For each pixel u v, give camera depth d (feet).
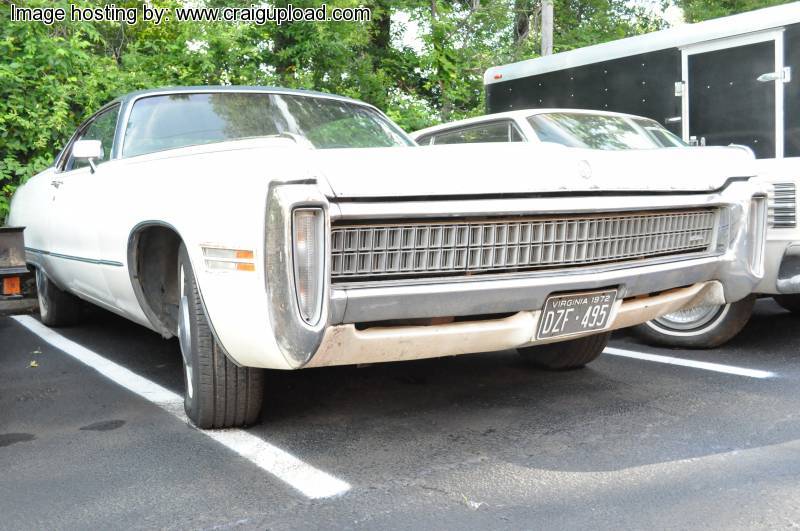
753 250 13.26
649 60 26.05
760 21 22.81
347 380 14.99
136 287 13.09
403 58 51.88
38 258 20.17
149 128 15.31
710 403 13.05
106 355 18.21
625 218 11.61
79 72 32.04
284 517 8.89
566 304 11.00
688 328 17.57
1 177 28.22
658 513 8.70
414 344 10.19
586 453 10.73
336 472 10.25
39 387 15.25
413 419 12.48
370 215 9.46
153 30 42.39
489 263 10.36
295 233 9.25
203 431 12.06
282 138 11.14
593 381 14.67
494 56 53.06
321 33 41.68
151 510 9.16
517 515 8.78
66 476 10.30
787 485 9.36
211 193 10.46
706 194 12.67
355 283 9.56
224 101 15.67
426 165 10.02
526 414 12.62
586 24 63.41
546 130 20.58
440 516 8.82
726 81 23.85
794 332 19.62
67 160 19.22
